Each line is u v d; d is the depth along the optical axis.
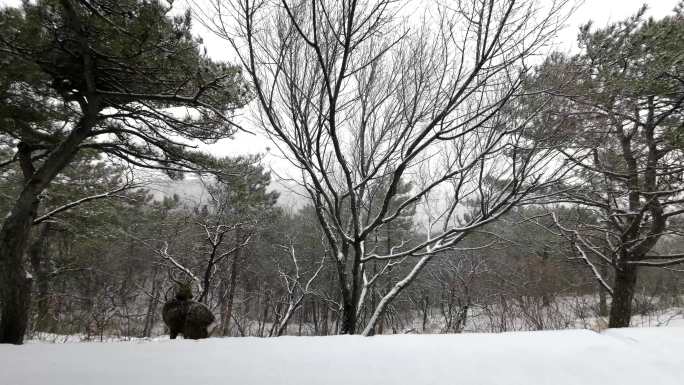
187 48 5.20
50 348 2.72
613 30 6.58
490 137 5.59
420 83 5.66
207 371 2.18
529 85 5.29
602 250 10.59
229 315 12.66
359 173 7.00
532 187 5.61
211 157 7.91
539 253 10.62
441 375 2.14
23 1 4.88
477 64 4.79
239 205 10.89
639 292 14.34
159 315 13.92
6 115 6.22
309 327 19.44
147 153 7.66
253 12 4.55
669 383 2.03
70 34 5.04
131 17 4.71
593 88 5.56
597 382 2.05
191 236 12.05
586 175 6.13
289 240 13.96
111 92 5.77
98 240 13.45
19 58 5.32
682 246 14.09
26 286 5.49
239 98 6.18
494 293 11.68
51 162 5.88
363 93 6.13
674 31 6.23
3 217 11.79
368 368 2.24
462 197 6.96
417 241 16.11
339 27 4.63
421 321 19.53
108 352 2.59
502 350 2.59
